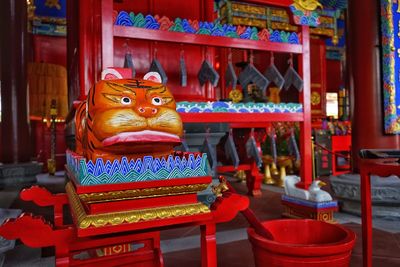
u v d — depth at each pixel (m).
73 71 6.14
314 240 2.52
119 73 2.15
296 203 4.88
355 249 3.60
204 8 5.86
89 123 1.90
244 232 4.33
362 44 5.87
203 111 4.44
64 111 12.36
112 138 1.79
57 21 13.41
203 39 4.37
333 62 18.12
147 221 1.75
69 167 2.69
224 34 4.49
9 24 9.29
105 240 2.45
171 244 3.90
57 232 1.84
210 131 5.19
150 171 1.79
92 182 1.68
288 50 4.96
